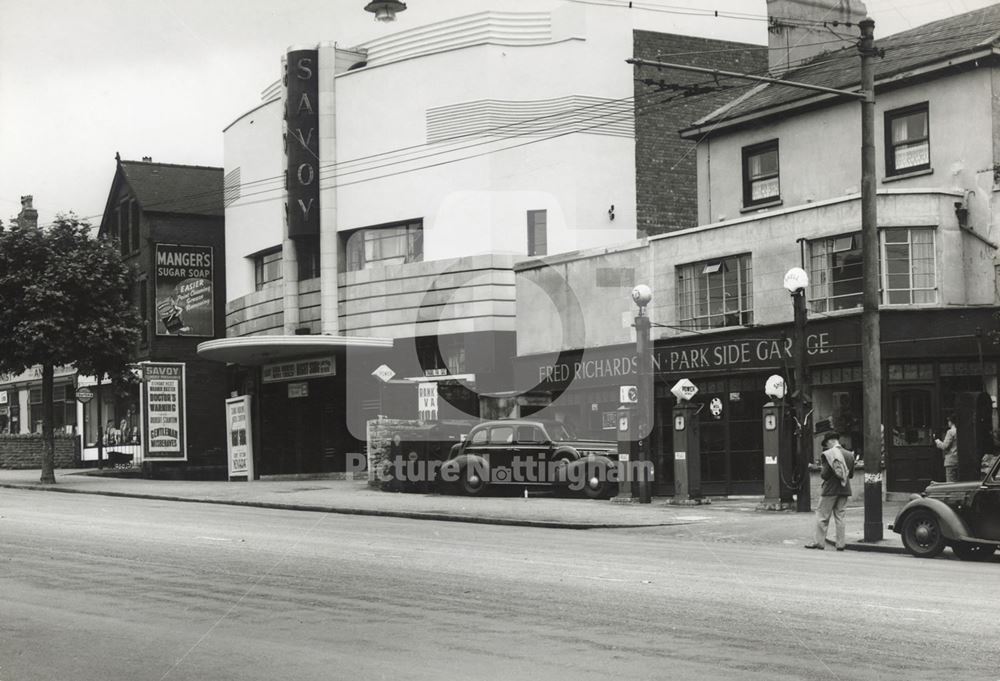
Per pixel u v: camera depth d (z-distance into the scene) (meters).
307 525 22.11
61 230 37.44
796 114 30.86
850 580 13.99
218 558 15.95
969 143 27.17
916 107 28.25
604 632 10.20
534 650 9.40
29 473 45.44
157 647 9.66
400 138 38.69
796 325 24.61
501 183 37.22
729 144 32.75
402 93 38.72
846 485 19.08
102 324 37.12
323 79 40.19
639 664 8.83
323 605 11.78
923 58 28.02
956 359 26.34
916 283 26.69
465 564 15.33
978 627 10.43
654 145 38.41
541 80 37.62
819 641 9.75
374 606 11.70
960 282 26.86
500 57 37.53
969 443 22.44
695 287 30.53
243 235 44.56
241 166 44.50
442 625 10.59
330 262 39.94
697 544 19.39
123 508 26.62
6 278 36.34
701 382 30.12
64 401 58.06
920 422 26.45
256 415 42.00
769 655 9.16
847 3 33.59
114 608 11.67
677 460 26.91
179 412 47.03
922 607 11.63
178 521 22.64
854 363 26.98
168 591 12.81
